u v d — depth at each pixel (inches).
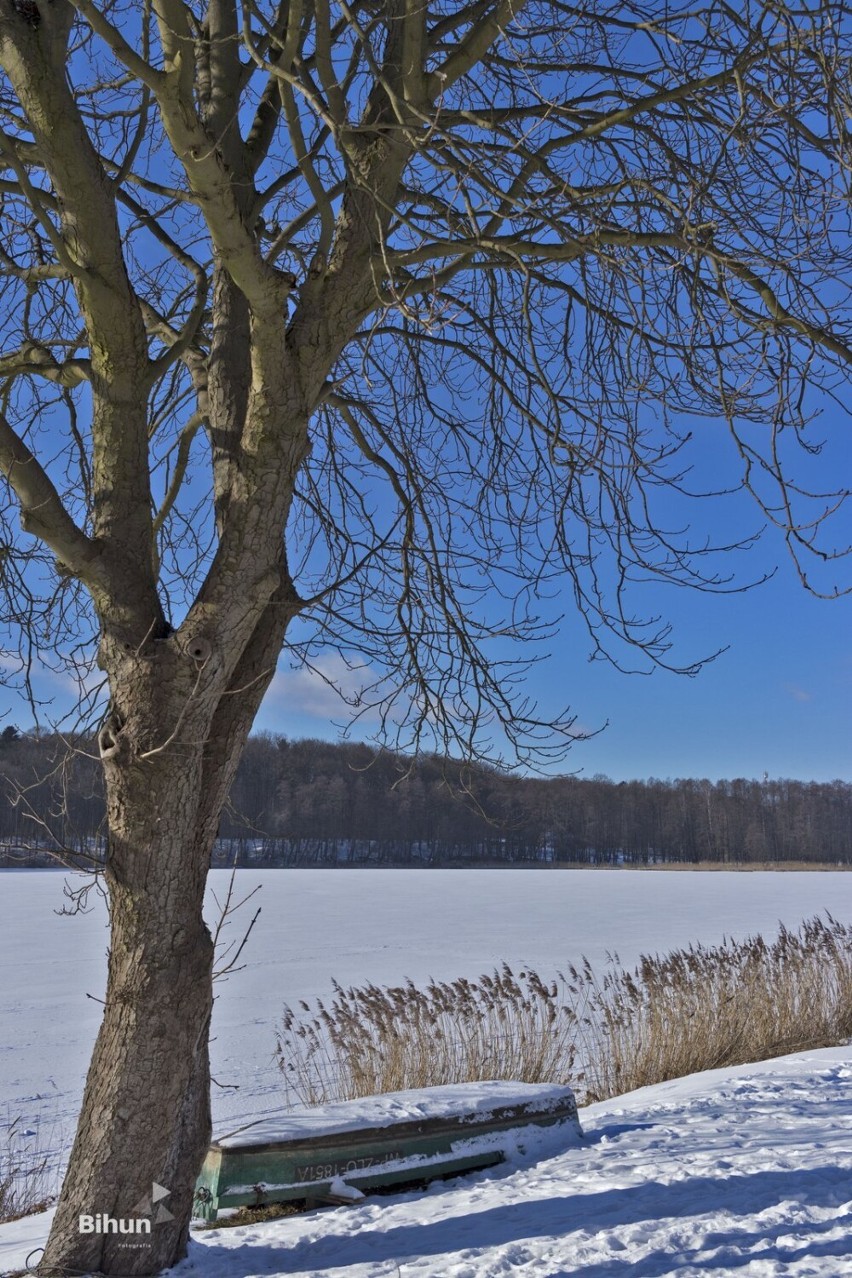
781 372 165.6
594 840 3245.6
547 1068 346.3
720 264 151.3
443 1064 330.6
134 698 142.0
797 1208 159.8
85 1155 140.1
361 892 1654.8
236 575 144.3
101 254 140.9
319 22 133.1
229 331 162.4
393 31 151.5
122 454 149.3
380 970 697.6
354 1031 335.0
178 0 125.1
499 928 1026.1
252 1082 386.9
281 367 140.2
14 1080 409.4
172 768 140.1
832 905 1437.0
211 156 120.6
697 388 181.5
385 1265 147.7
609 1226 157.8
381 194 148.9
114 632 145.8
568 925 1064.8
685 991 381.7
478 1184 199.6
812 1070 311.0
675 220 165.9
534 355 166.6
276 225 213.8
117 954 142.8
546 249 156.0
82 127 137.8
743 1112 248.8
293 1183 190.4
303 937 925.2
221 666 143.3
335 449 243.8
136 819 140.3
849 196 131.7
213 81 166.9
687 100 163.6
